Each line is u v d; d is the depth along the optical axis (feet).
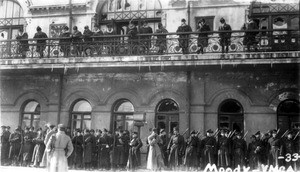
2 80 63.67
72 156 52.70
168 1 63.46
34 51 60.80
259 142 48.19
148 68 56.18
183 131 55.57
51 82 61.77
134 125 54.80
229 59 51.98
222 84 55.67
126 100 59.57
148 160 46.93
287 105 53.98
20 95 62.59
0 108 62.85
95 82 60.23
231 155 48.65
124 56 55.31
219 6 61.46
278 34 52.90
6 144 55.57
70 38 58.03
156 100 57.47
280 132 53.11
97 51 57.67
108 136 52.85
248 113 54.13
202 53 53.78
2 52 61.05
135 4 66.23
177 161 49.47
